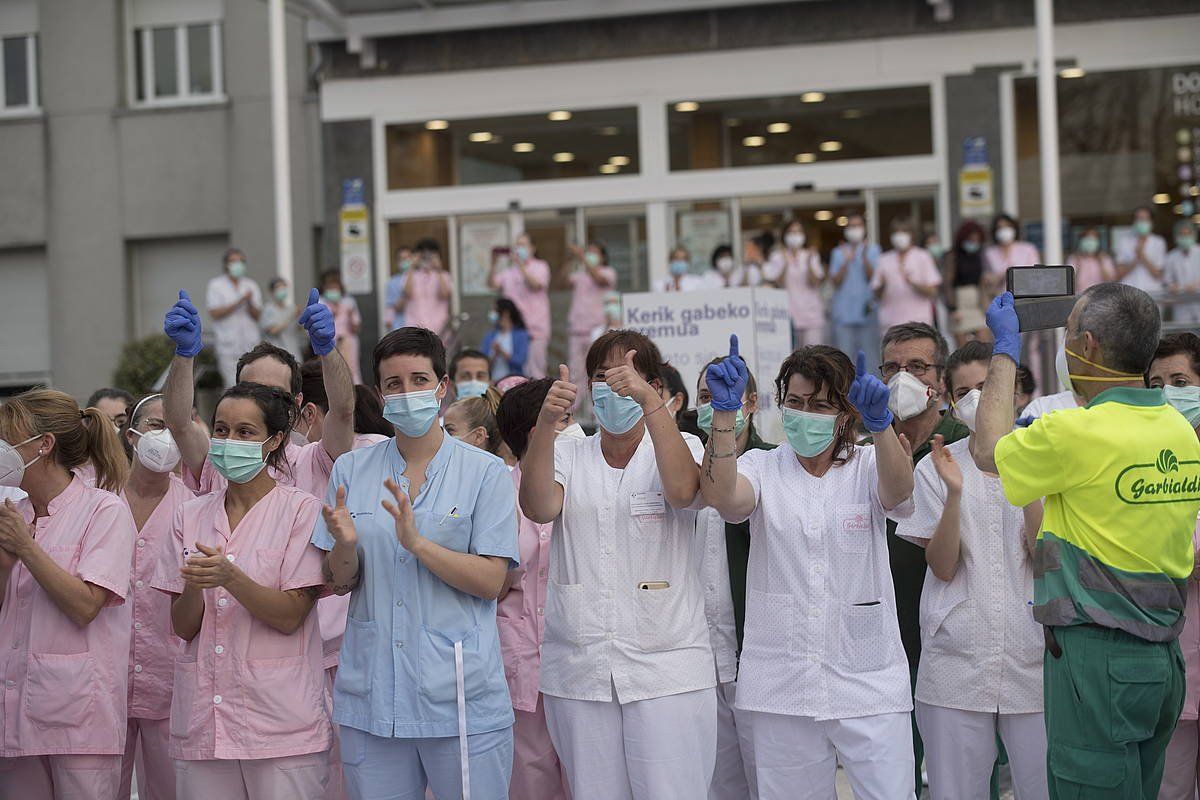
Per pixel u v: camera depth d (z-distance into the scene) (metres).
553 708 4.56
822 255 15.04
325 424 5.17
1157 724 4.17
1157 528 4.04
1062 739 4.14
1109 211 14.45
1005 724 4.89
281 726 4.46
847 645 4.45
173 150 18.77
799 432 4.46
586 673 4.46
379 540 4.35
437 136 15.86
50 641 4.80
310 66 18.28
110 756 4.87
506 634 5.36
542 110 15.59
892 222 14.62
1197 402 5.05
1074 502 4.10
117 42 18.94
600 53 15.45
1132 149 14.41
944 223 14.79
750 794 5.27
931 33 14.76
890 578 4.54
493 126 15.75
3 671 4.83
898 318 13.37
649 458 4.56
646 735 4.40
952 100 14.73
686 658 4.45
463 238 15.81
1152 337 4.07
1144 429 4.07
